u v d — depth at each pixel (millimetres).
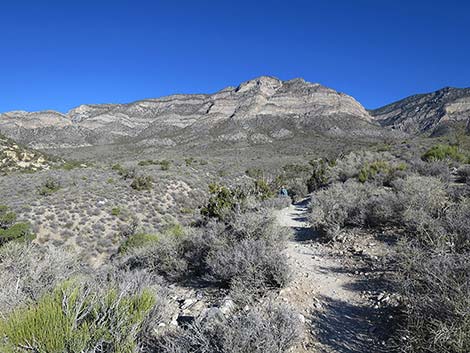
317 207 10750
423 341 3105
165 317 4238
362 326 4168
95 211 25875
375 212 9133
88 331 2848
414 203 8453
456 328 2873
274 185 27828
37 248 7004
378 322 4184
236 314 3598
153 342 3645
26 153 62156
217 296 5168
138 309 3598
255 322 3234
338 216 9703
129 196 30891
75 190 30844
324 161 52188
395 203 8883
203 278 5879
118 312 3180
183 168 49719
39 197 28219
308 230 10680
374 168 20344
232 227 7863
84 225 23969
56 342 2680
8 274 5043
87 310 3184
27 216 23547
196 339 3119
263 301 4816
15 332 2793
